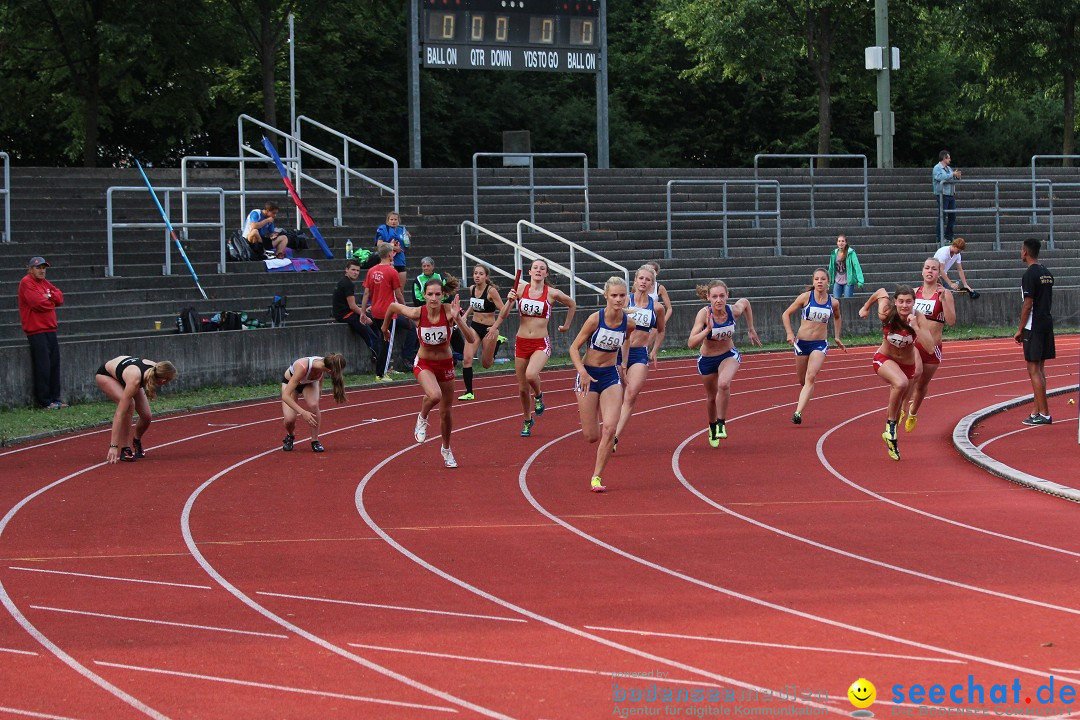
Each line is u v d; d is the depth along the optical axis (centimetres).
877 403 2681
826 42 6128
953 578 1230
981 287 4431
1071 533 1429
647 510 1600
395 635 1061
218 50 5222
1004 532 1440
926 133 8306
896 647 1009
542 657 995
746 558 1328
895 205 4900
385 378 3053
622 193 4541
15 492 1748
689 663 975
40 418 2372
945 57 8019
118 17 4934
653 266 1959
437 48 4500
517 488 1766
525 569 1291
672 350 3741
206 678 953
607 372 1731
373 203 4056
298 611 1141
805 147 8075
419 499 1689
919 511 1573
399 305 1908
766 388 2962
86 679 954
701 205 4569
